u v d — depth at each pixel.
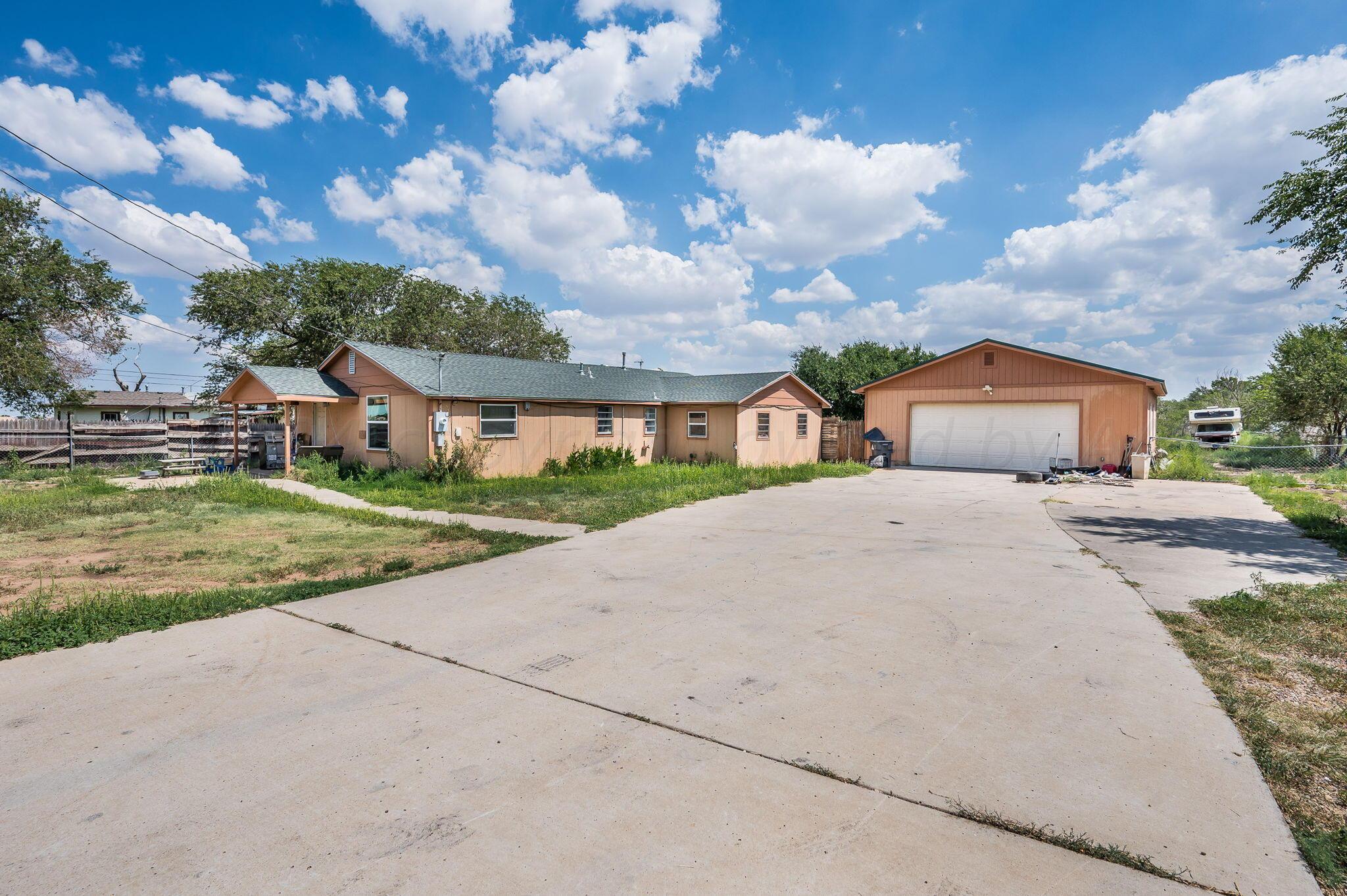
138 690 3.88
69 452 18.98
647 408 22.09
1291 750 3.08
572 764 3.02
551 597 5.92
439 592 6.11
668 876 2.26
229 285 27.16
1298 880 2.21
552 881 2.24
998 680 3.94
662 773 2.94
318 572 7.14
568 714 3.55
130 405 36.03
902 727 3.35
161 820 2.61
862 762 3.01
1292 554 7.54
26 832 2.52
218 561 7.66
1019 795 2.73
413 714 3.56
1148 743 3.15
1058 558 7.40
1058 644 4.55
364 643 4.71
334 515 11.17
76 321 21.98
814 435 24.67
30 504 12.04
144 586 6.55
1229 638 4.62
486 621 5.23
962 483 16.38
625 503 11.92
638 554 7.77
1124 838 2.44
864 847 2.41
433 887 2.22
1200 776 2.86
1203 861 2.30
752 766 2.99
